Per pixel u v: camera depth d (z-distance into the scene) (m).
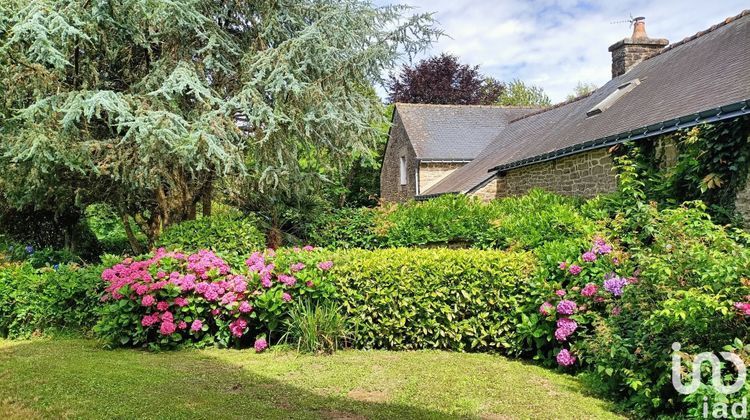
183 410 3.62
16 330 6.16
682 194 6.94
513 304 5.39
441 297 5.51
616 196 7.51
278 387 4.23
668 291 3.67
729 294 3.51
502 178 13.44
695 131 6.43
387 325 5.48
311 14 9.42
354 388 4.26
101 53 8.32
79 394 3.93
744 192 6.04
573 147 9.43
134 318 5.49
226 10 8.97
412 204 10.51
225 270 5.85
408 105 21.62
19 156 6.70
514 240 7.16
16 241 10.36
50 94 7.43
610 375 4.04
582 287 4.95
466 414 3.72
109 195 9.09
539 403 3.96
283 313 5.57
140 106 7.34
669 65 10.64
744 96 6.08
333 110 8.35
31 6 6.73
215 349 5.54
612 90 12.27
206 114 7.60
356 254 5.93
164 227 9.59
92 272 6.34
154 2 7.08
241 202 9.97
